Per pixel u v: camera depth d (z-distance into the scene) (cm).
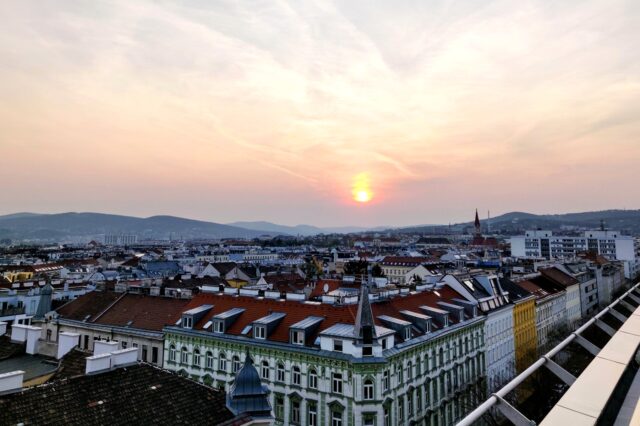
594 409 913
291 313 5472
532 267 13362
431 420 5294
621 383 1050
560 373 1205
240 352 5375
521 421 987
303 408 4788
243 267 17938
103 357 2803
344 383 4516
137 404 2584
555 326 10725
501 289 8406
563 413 909
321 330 5025
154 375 2916
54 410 2347
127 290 8338
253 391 2839
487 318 7194
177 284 10762
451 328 5953
